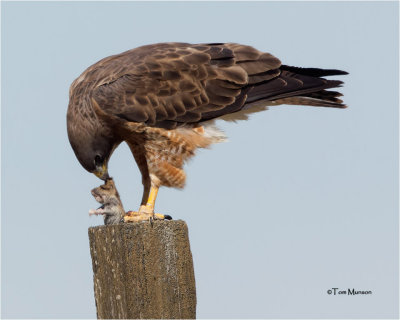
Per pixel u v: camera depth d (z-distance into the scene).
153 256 8.51
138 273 8.45
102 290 8.73
